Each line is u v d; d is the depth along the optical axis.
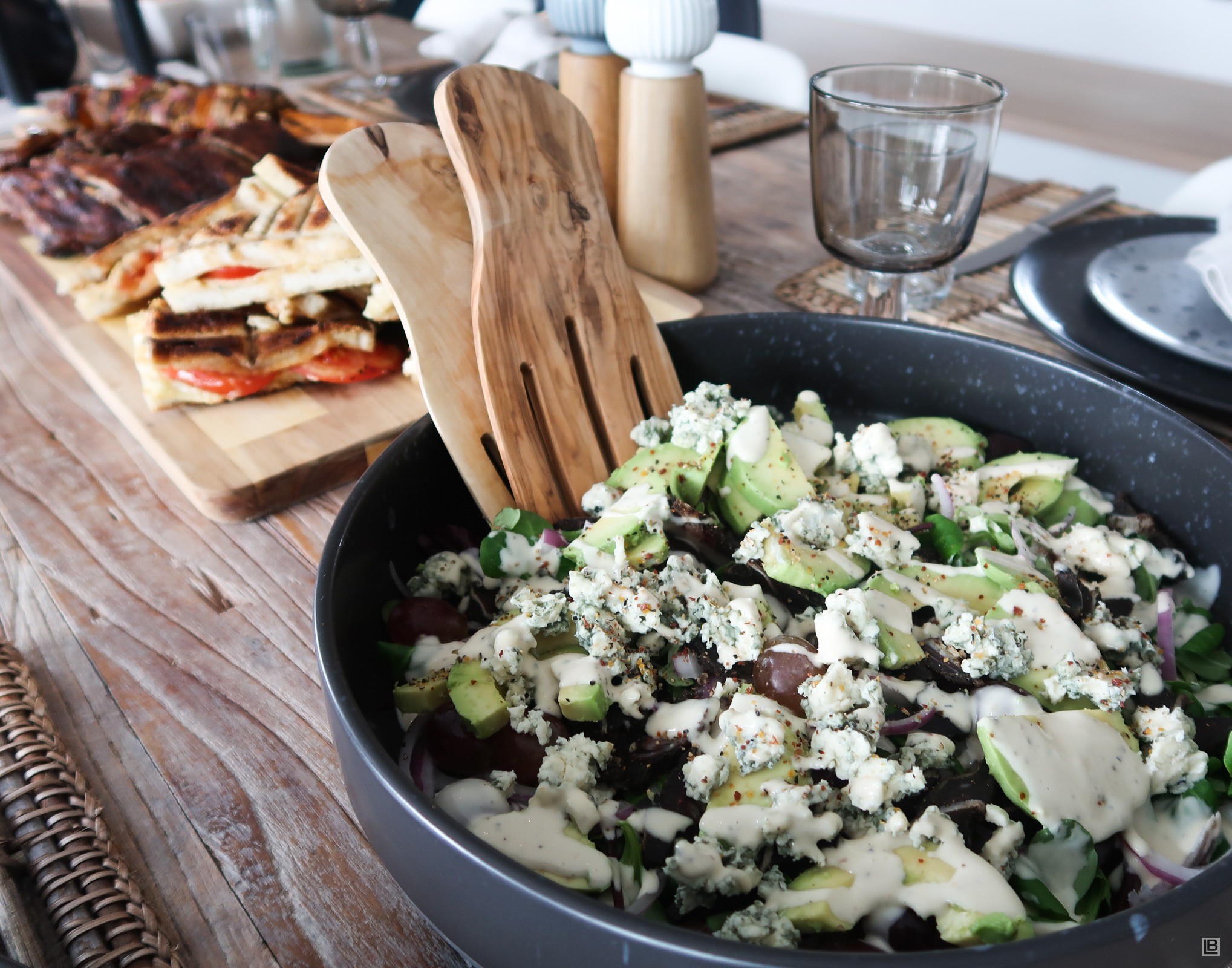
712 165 1.87
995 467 0.95
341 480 1.12
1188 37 2.99
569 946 0.46
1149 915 0.44
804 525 0.84
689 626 0.77
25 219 1.55
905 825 0.62
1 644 0.85
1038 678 0.74
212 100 1.82
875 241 1.18
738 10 3.00
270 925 0.66
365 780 0.53
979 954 0.43
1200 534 0.86
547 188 0.95
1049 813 0.63
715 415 0.93
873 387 1.05
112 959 0.59
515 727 0.70
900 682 0.74
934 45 3.50
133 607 0.94
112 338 1.34
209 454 1.09
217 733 0.80
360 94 2.24
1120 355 1.08
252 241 1.20
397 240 0.88
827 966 0.42
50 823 0.67
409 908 0.66
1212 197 1.81
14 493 1.10
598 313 0.97
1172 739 0.68
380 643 0.78
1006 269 1.45
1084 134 2.79
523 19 2.07
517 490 0.88
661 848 0.64
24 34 2.22
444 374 0.88
